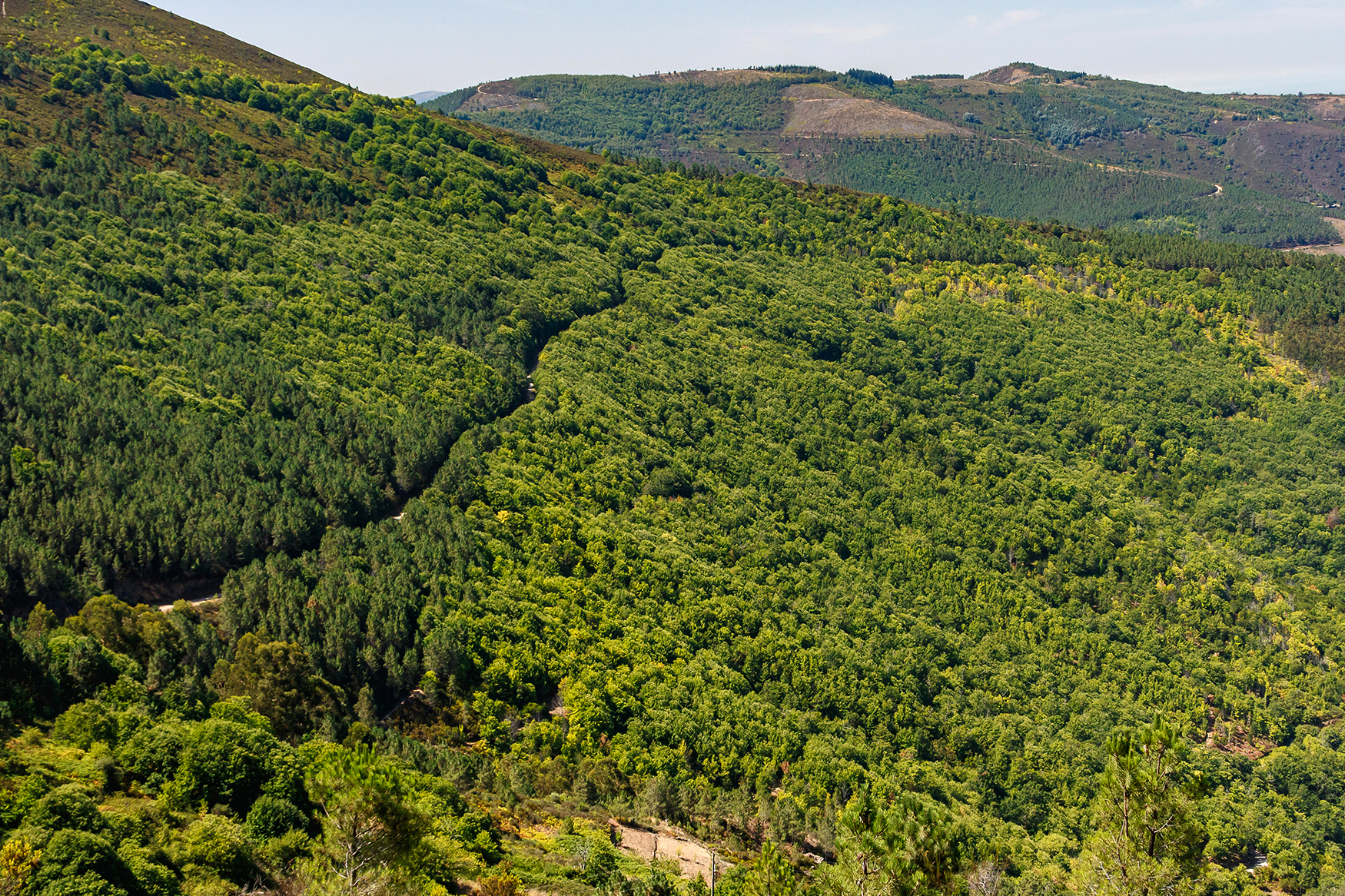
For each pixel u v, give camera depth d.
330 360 146.00
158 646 77.56
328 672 87.19
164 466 106.69
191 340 135.38
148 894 44.31
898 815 35.81
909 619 137.12
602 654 101.88
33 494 94.31
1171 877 32.81
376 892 36.03
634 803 82.81
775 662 114.88
